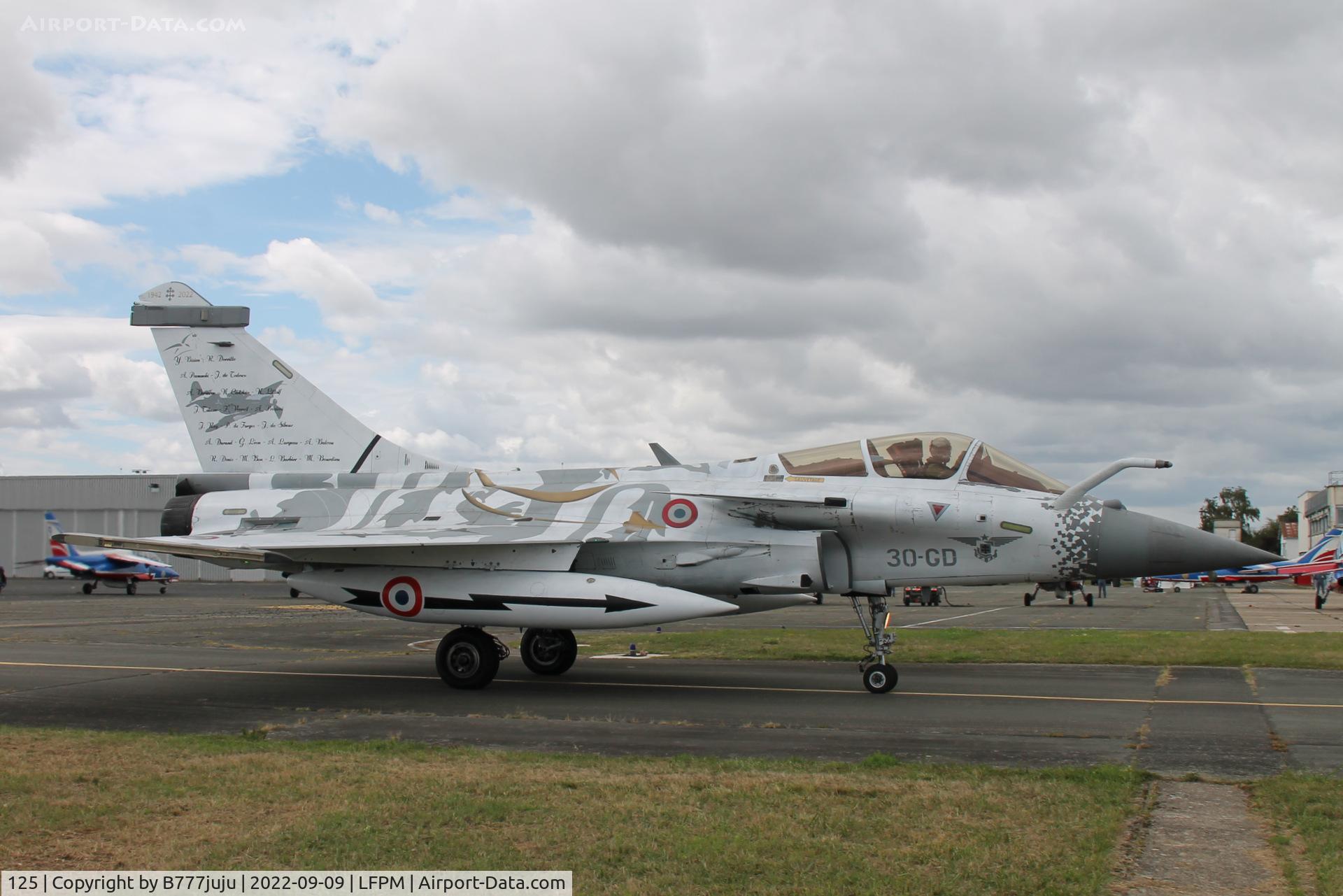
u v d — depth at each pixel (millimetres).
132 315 15992
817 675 13750
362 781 6762
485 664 12305
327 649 17766
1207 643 17828
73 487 48781
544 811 5977
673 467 13562
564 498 13359
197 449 15805
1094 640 18609
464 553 12586
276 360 15766
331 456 15453
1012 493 12211
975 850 5266
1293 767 7590
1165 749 8289
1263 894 4707
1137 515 11953
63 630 22344
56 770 7125
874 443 12922
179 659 15789
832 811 5977
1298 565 42344
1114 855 5258
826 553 12422
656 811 5984
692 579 12586
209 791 6488
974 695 11602
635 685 12672
